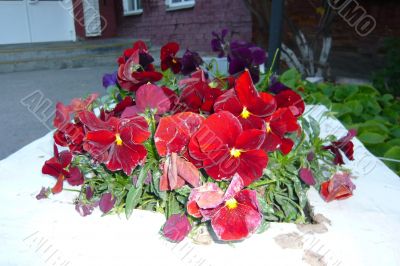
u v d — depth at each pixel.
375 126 2.25
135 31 9.52
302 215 0.94
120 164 0.85
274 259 0.77
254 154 0.77
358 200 1.01
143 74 1.04
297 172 0.97
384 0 4.89
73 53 7.14
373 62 5.15
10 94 4.85
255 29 6.32
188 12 8.04
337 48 5.56
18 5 7.89
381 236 0.85
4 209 0.97
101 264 0.77
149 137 0.86
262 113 0.84
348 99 2.84
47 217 0.92
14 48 6.82
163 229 0.82
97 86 5.22
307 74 4.89
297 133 1.04
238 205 0.76
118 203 0.94
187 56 1.35
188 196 0.81
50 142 1.51
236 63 1.18
